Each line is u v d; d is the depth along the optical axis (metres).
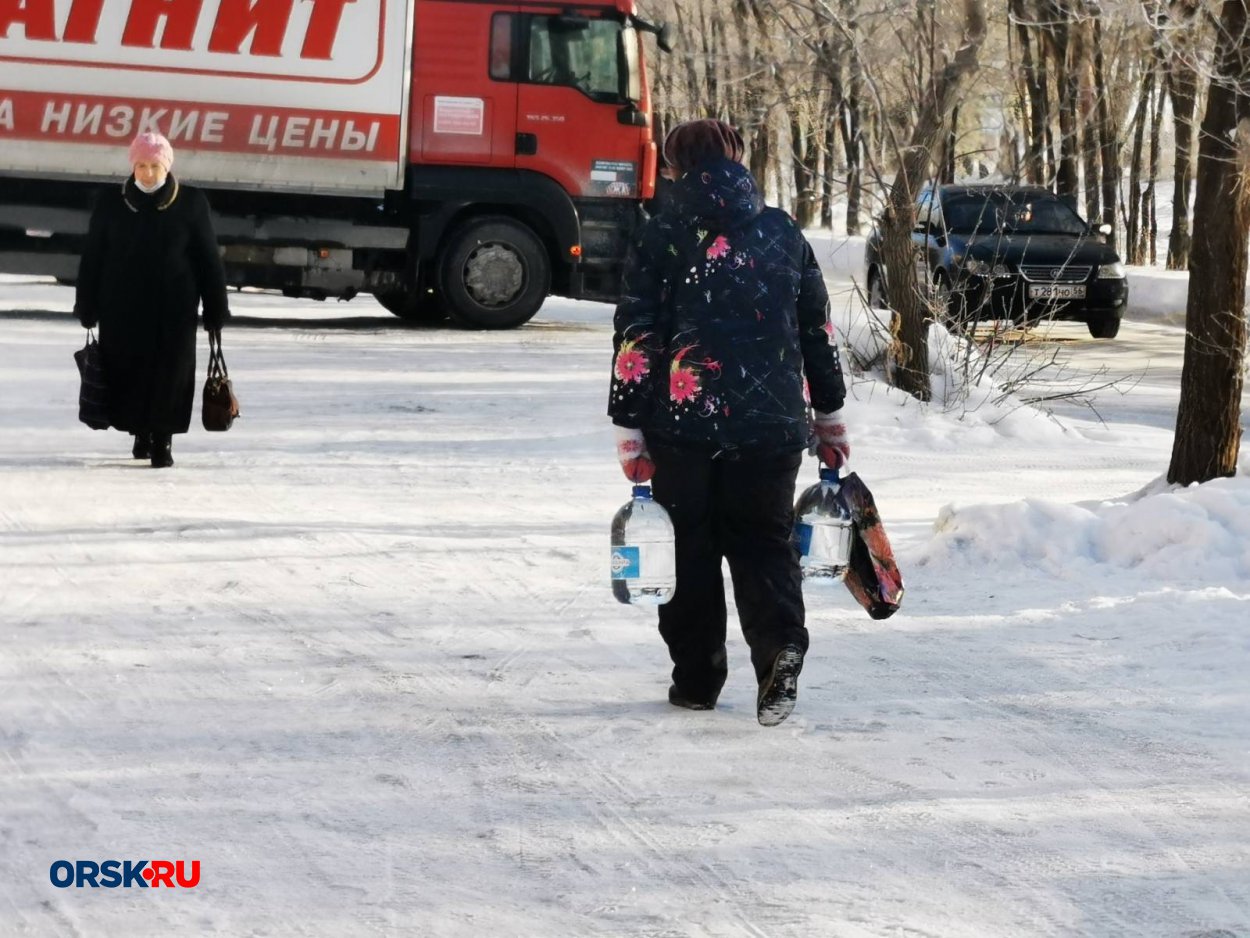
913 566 16.64
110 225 21.45
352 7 41.75
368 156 42.00
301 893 8.20
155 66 41.22
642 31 43.56
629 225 43.69
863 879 8.42
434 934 7.71
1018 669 12.69
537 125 42.84
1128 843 8.96
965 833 9.11
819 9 33.50
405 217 43.34
